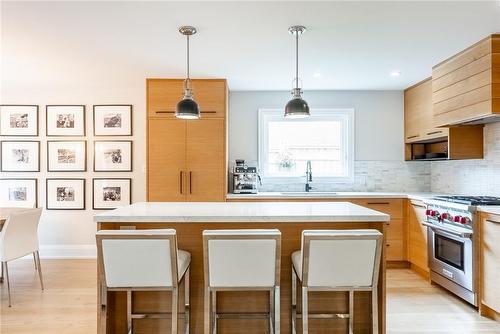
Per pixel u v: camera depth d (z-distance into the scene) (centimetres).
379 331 218
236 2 223
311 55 325
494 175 341
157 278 191
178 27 262
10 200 470
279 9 232
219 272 191
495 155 339
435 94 355
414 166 470
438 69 350
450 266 310
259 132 470
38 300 312
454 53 316
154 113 407
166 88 407
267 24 255
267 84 434
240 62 346
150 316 215
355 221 215
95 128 468
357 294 235
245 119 471
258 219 210
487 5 225
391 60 338
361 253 189
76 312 286
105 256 189
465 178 388
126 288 194
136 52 317
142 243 187
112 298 229
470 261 283
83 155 468
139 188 469
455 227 303
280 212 224
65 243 467
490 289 267
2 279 362
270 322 215
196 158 407
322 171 479
